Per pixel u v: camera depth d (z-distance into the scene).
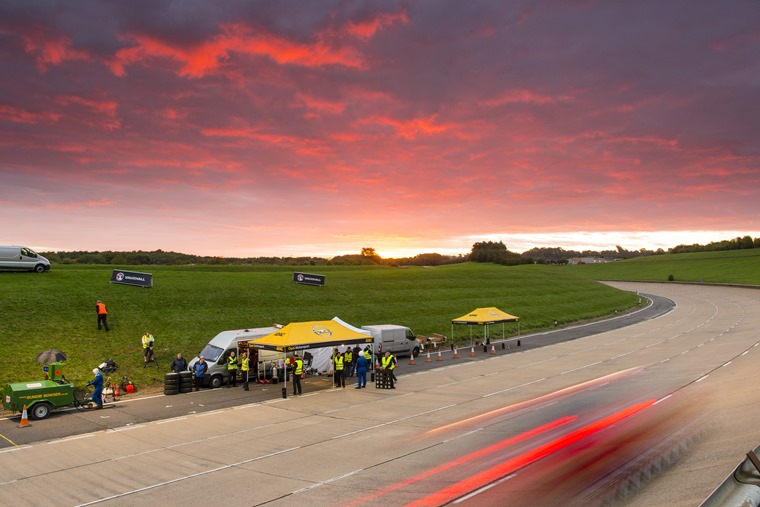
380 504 11.23
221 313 40.47
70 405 23.16
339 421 19.94
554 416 18.38
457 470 13.11
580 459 12.88
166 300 40.31
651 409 17.88
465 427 17.81
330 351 32.50
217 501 12.02
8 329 30.02
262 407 22.95
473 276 79.00
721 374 24.27
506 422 18.06
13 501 12.44
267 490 12.59
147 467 14.83
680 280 139.25
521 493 11.01
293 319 42.53
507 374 29.78
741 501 3.46
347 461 14.65
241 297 45.19
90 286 39.53
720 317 62.31
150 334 33.19
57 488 13.25
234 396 25.44
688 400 18.78
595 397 21.27
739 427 13.61
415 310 52.62
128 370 28.95
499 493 11.15
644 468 11.56
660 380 24.23
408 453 15.07
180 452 16.30
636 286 137.12
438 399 23.47
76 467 14.96
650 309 78.94
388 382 26.86
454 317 53.03
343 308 48.50
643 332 50.50
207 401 24.33
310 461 14.84
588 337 47.91
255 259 110.94
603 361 32.94
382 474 13.28
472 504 10.67
